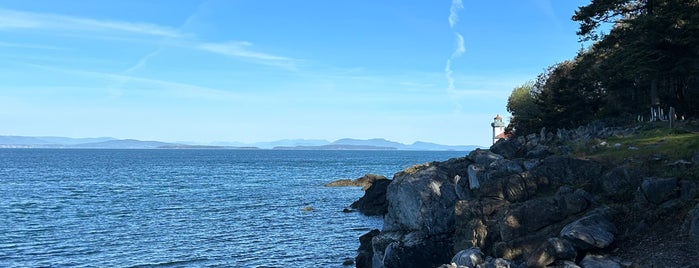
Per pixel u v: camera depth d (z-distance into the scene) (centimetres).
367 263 2625
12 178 8650
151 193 6375
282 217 4481
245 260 2888
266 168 13262
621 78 4034
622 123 3522
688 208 1633
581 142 2677
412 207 2348
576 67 4516
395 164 17012
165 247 3172
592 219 1673
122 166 13462
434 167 2539
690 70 3325
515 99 6175
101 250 3073
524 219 1833
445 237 2209
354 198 6178
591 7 3688
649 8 3553
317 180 9081
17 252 2998
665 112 3797
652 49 3347
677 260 1408
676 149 2164
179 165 14412
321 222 4253
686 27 3131
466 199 2253
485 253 1867
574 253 1580
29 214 4466
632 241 1600
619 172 1944
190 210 4831
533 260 1593
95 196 5953
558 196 1891
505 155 2811
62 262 2783
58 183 7712
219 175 10088
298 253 3081
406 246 2181
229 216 4472
